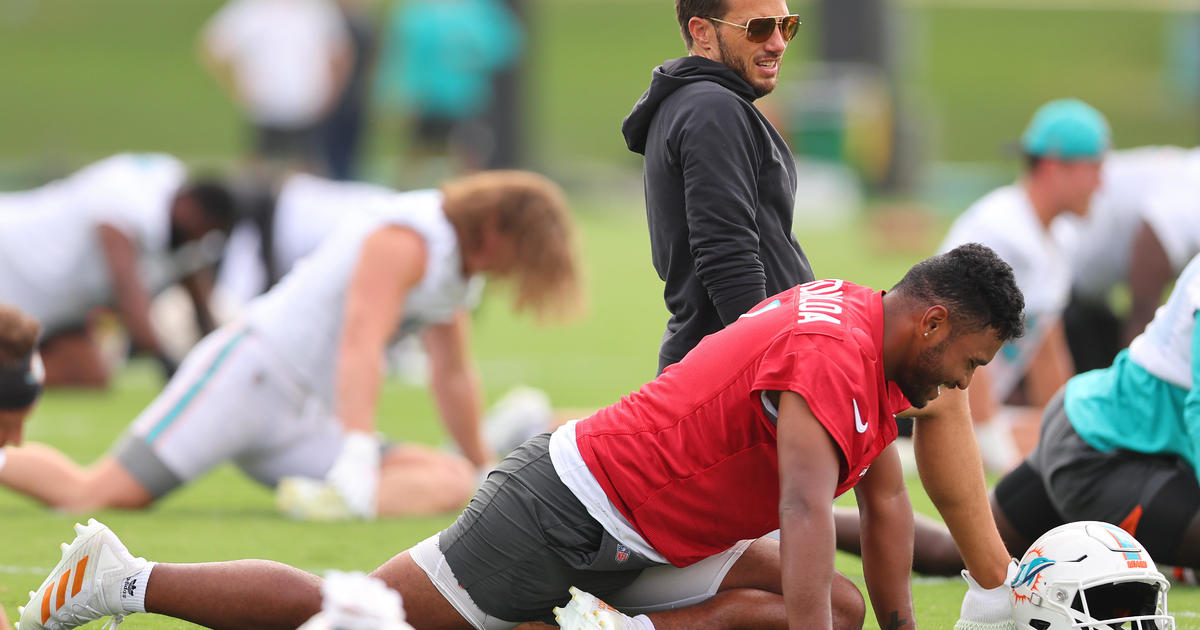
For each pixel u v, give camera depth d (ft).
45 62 365.61
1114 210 96.63
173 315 121.80
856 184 269.03
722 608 47.47
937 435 49.78
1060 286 87.86
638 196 278.05
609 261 207.21
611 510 45.11
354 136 218.18
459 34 223.51
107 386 119.96
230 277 111.55
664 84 51.21
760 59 51.13
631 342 148.46
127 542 67.05
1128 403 59.41
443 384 82.64
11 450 74.13
